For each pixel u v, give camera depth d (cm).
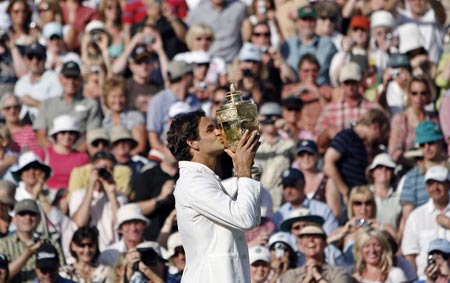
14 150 5328
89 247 4372
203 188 2873
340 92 5347
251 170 2889
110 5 6112
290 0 6066
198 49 5959
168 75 5488
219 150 2916
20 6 6025
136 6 6138
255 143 2889
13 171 4819
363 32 5775
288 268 4309
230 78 5591
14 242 4456
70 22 6206
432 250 4278
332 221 4700
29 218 4475
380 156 4838
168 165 4744
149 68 5728
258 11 6109
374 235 4319
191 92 5547
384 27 5728
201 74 5669
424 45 5978
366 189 4603
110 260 4472
